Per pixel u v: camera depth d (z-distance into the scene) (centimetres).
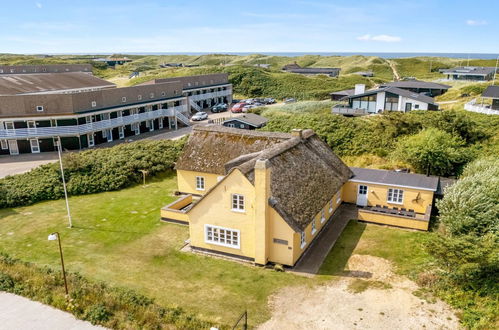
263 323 1714
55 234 1823
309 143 2997
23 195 3222
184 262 2259
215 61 19575
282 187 2272
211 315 1762
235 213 2205
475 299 1791
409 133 4147
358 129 4488
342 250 2383
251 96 9744
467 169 3042
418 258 2231
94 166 3766
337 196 2989
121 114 5566
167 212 2823
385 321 1708
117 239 2559
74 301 1856
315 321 1723
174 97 6631
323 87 9675
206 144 3266
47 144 4809
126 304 1822
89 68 10125
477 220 2183
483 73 9525
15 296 1942
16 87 5838
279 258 2194
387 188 2944
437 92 7419
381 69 14400
